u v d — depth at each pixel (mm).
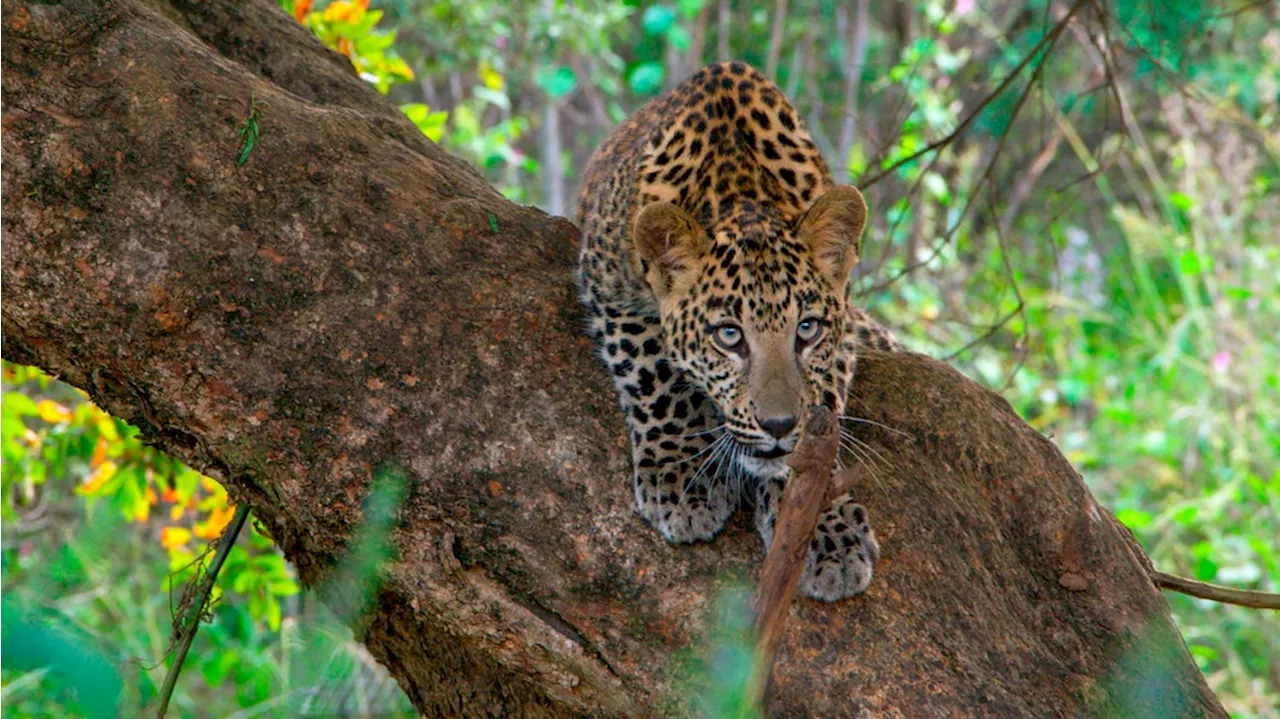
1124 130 13883
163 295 8047
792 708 7473
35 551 16766
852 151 26000
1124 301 27125
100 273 8016
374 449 8039
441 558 7832
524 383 8383
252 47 11367
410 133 10734
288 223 8477
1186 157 23219
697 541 7996
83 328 8039
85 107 8398
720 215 8977
